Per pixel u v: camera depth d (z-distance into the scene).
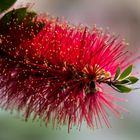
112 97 0.46
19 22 0.46
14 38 0.47
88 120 0.46
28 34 0.46
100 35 0.46
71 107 0.46
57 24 0.47
